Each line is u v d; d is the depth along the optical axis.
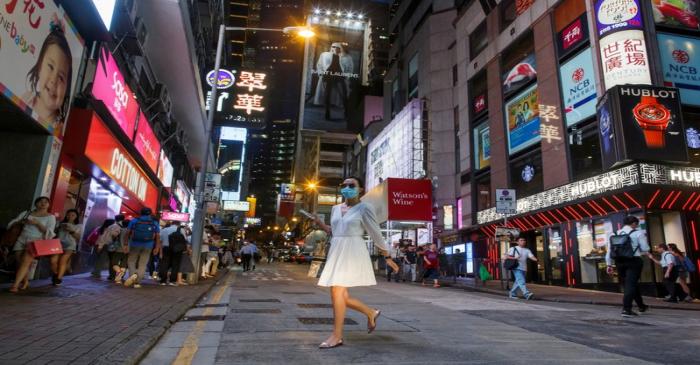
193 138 30.95
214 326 5.48
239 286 13.09
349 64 97.12
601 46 16.59
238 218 62.03
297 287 13.27
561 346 4.76
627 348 4.74
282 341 4.57
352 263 4.29
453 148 31.50
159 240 10.45
